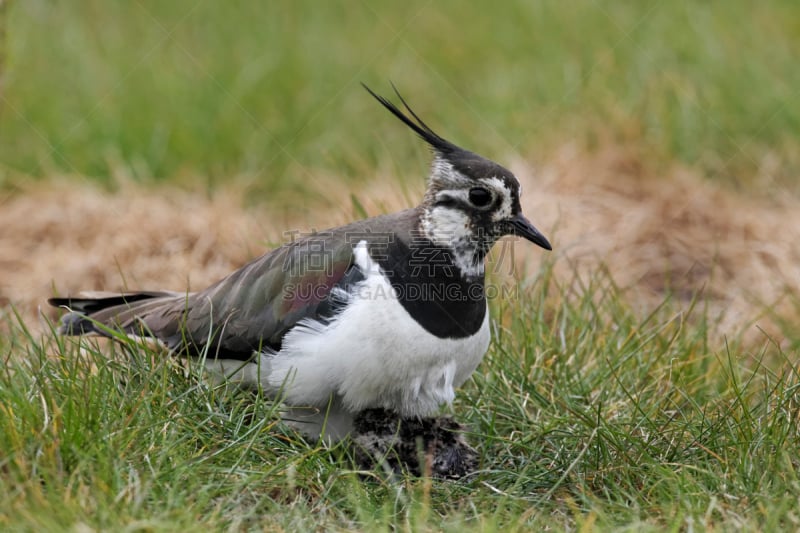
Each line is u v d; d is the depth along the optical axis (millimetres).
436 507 9000
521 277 12703
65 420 8500
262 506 8414
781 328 12398
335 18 20156
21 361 10219
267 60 18516
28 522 7590
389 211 14367
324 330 9391
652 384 10688
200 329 10031
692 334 12039
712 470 9211
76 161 16469
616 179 15414
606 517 8461
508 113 17000
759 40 18188
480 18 19859
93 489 8000
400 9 20266
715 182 16000
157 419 8945
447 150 9977
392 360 9305
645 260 14195
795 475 8797
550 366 11016
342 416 9875
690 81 17359
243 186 15945
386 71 18516
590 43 18516
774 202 15711
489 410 10555
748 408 10016
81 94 17625
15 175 16094
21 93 17469
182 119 17109
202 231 14406
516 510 8805
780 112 16812
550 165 15727
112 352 10055
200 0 20469
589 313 12070
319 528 8336
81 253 14211
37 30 19234
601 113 16812
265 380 9789
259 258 10211
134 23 19766
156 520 7652
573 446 9828
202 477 8516
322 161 16625
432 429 9914
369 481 9547
